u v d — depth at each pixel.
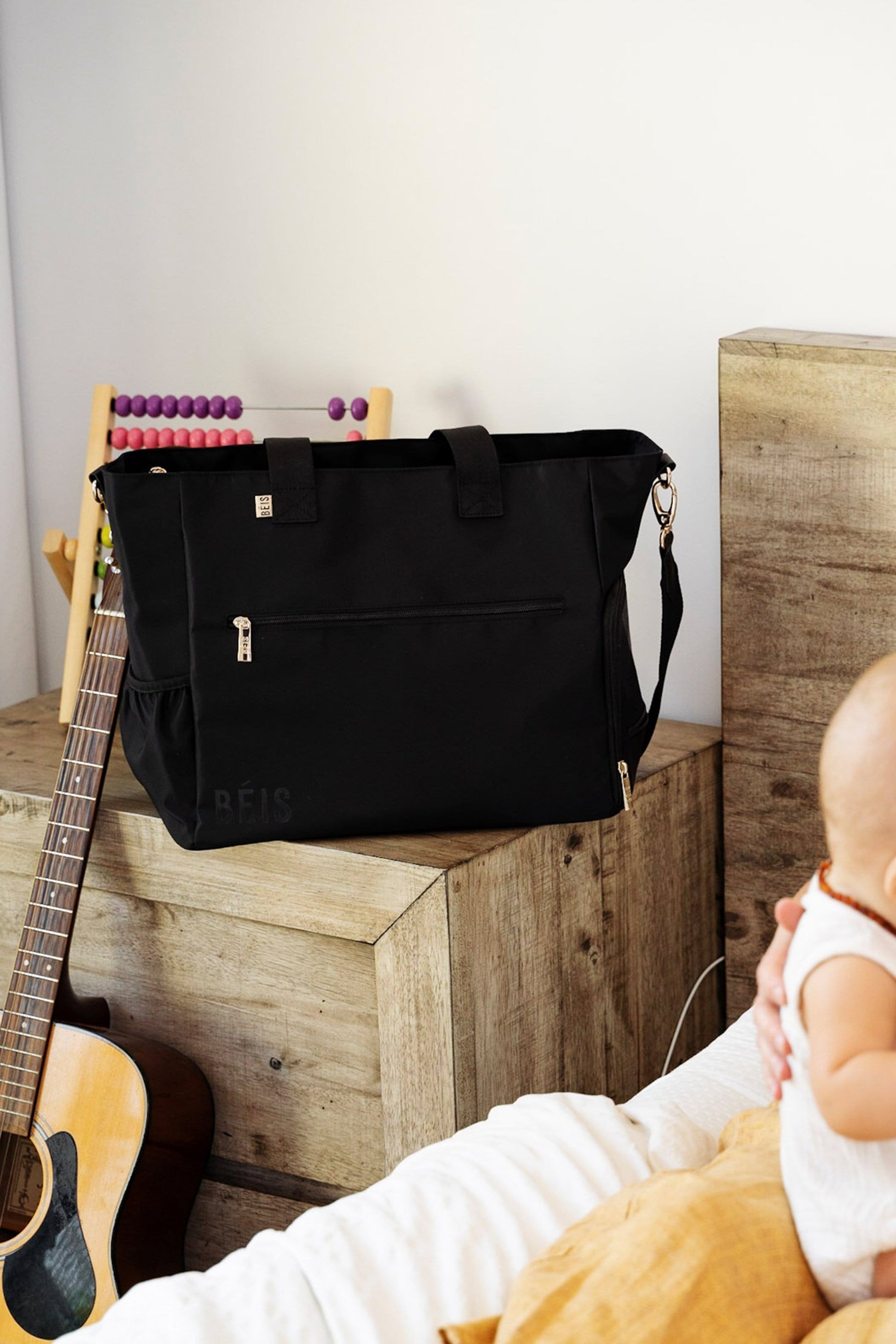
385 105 1.75
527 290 1.73
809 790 1.60
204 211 1.89
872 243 1.54
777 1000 0.85
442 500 1.39
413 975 1.37
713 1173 0.90
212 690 1.38
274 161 1.83
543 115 1.67
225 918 1.48
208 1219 1.57
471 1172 0.98
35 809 1.54
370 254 1.80
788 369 1.49
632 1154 1.02
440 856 1.36
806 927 0.80
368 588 1.39
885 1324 0.74
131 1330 0.85
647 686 1.79
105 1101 1.44
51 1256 1.44
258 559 1.38
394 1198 0.96
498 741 1.40
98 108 1.91
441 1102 1.39
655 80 1.60
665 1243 0.80
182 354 1.95
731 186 1.60
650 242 1.65
